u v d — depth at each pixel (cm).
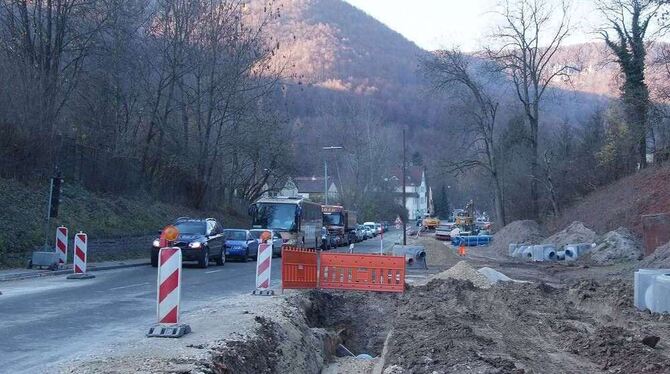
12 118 2928
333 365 1412
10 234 2538
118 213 3603
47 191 3058
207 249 2889
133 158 4134
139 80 4091
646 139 4297
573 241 3947
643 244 3347
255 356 1052
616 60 4225
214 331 1109
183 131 4484
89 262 2944
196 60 4297
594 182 5034
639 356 1091
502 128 5981
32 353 991
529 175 5500
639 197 3862
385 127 9425
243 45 4491
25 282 2062
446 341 1175
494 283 2136
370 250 5122
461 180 7081
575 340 1249
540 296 1847
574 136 5816
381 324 1777
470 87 5344
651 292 1644
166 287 1072
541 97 5256
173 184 4653
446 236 6962
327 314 1808
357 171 8394
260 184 5825
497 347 1176
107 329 1212
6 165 2908
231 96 4522
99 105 3781
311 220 4278
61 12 3344
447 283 1995
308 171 8719
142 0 3816
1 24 3206
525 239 4669
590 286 2008
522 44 5147
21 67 3009
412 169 12162
